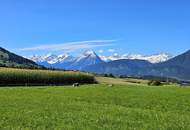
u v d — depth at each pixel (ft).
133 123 107.55
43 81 475.31
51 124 102.99
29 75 459.32
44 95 217.15
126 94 231.50
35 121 107.55
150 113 134.00
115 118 117.08
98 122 107.86
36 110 135.64
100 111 136.87
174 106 164.96
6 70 444.55
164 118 119.96
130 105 168.96
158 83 542.57
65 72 513.04
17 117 115.44
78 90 271.90
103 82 585.63
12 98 189.06
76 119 113.19
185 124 107.14
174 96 216.54
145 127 100.53
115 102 181.47
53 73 492.95
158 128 99.60
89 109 143.64
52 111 133.39
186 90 284.00
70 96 212.84
